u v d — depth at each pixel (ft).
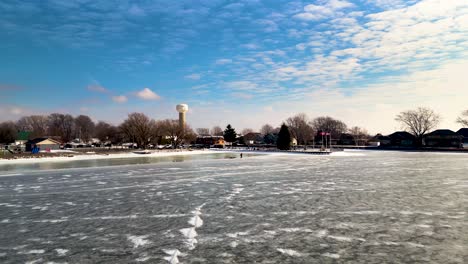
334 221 59.67
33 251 45.73
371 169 148.97
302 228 55.42
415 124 387.96
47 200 81.56
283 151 329.31
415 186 98.78
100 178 122.72
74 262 41.55
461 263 40.16
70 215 65.92
